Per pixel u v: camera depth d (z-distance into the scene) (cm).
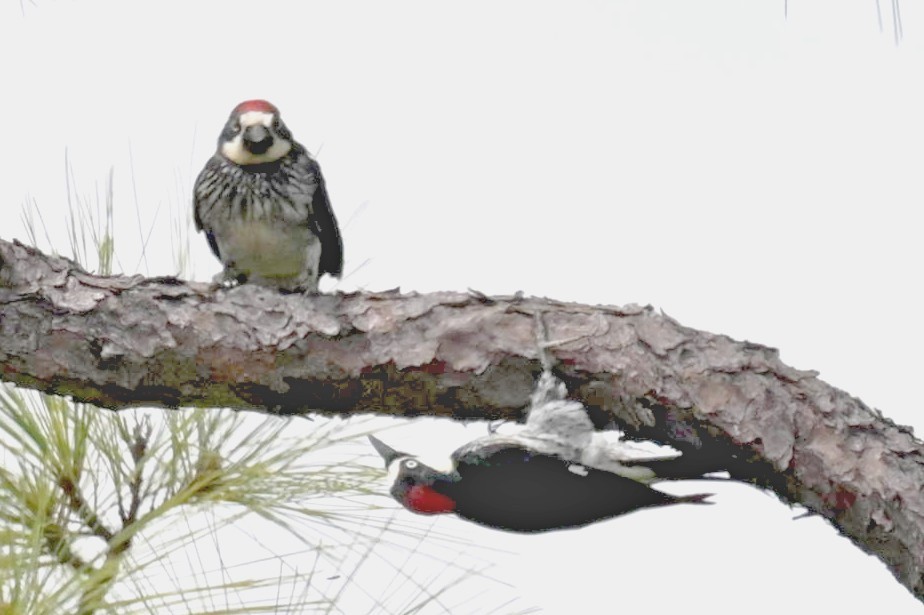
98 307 706
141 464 628
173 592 518
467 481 716
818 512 711
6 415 618
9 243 706
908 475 687
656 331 723
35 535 516
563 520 718
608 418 735
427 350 723
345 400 736
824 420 699
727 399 704
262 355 716
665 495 715
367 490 625
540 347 721
